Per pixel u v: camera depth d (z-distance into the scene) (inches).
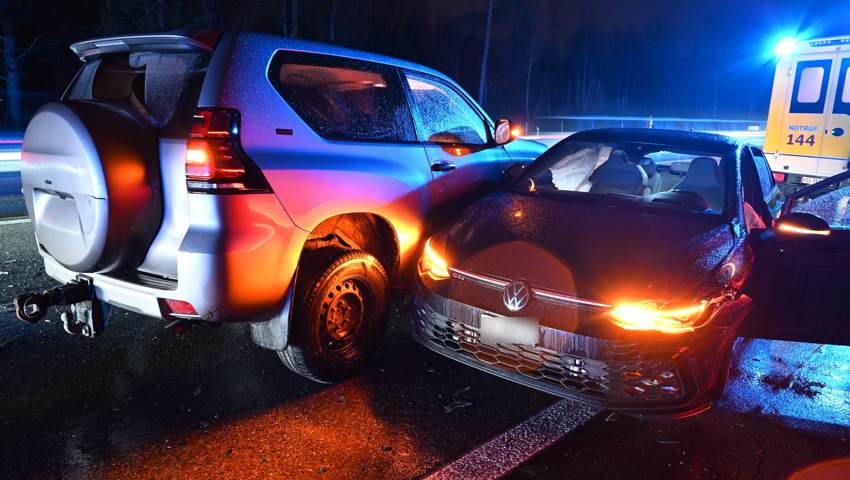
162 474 108.3
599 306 118.1
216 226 111.4
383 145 149.3
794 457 120.3
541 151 229.5
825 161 425.1
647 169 190.7
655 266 126.5
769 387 149.9
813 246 152.0
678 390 117.3
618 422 130.5
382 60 157.3
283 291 123.2
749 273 144.3
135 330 166.1
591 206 158.9
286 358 134.0
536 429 127.1
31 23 1376.7
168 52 125.3
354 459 114.7
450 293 133.4
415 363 155.3
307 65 135.2
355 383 143.7
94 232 111.0
